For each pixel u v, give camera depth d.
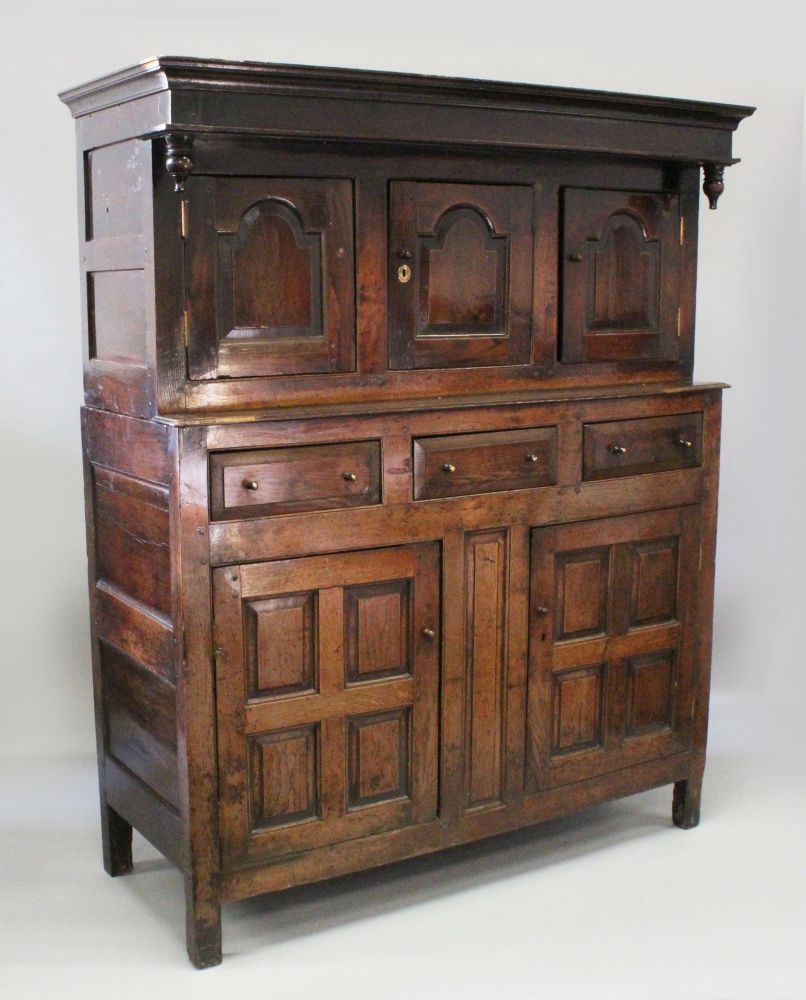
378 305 3.01
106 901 3.24
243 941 3.03
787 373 4.57
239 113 2.69
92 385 3.15
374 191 2.96
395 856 3.14
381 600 3.02
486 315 3.17
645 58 4.32
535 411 3.16
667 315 3.46
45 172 3.82
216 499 2.77
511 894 3.25
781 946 3.01
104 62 3.83
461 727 3.18
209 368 2.83
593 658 3.36
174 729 2.90
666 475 3.42
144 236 2.78
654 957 2.96
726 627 4.68
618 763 3.46
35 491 3.96
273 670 2.91
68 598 4.04
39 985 2.85
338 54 4.02
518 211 3.16
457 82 2.89
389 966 2.92
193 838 2.86
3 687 4.05
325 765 3.01
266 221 2.86
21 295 3.85
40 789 3.88
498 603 3.18
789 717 4.49
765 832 3.61
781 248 4.53
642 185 3.35
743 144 4.44
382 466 2.96
